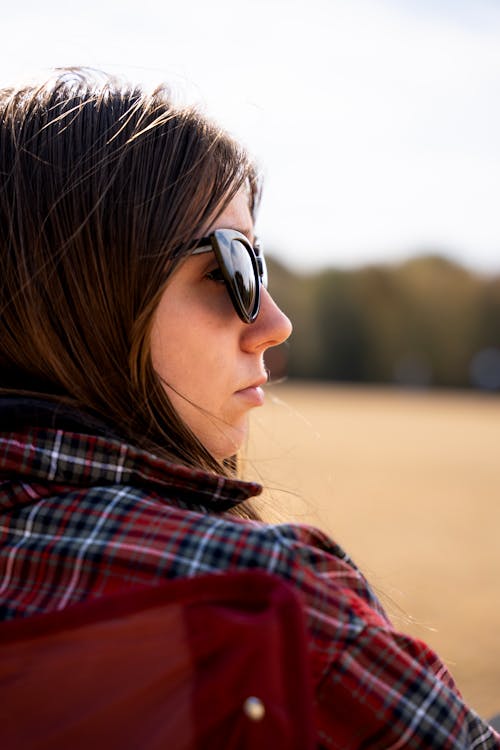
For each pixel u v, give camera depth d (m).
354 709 0.83
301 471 11.12
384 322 42.53
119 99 1.08
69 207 1.01
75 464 0.92
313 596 0.84
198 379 1.05
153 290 0.99
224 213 1.07
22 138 1.05
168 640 0.77
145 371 1.01
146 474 0.93
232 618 0.76
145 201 1.00
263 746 0.73
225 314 1.06
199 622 0.77
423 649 0.91
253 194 1.30
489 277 42.91
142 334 0.99
